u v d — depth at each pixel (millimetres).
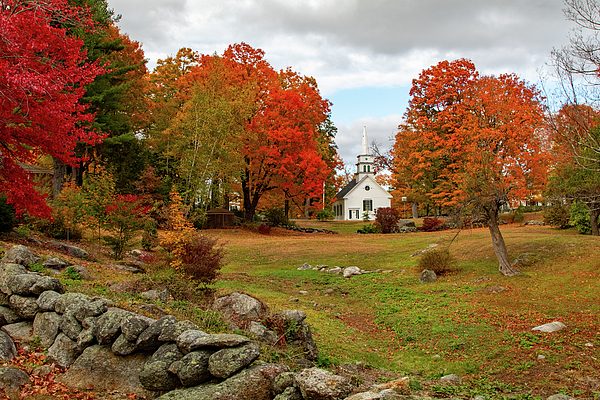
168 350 5816
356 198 70188
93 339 6312
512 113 19922
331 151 56969
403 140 48812
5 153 12117
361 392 5141
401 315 14617
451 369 9766
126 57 35969
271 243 30203
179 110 37594
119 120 29531
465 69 32719
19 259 9922
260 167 38469
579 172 19156
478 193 17797
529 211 40250
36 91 10227
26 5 10773
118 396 5734
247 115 35219
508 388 8297
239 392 5070
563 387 8180
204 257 11820
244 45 39656
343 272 21656
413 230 39688
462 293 16281
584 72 11812
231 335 5789
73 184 18953
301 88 39688
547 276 16812
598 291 14367
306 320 12922
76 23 11977
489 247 22016
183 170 32062
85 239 19938
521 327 12242
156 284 10156
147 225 18656
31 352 6664
